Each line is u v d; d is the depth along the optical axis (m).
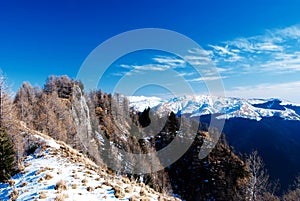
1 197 13.07
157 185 32.69
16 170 18.55
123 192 12.49
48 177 14.75
